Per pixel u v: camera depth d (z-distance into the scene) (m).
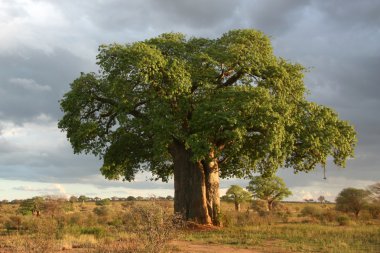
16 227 28.11
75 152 27.78
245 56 25.97
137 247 12.95
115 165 29.41
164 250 13.23
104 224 31.12
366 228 25.88
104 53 25.22
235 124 23.36
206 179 27.08
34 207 41.00
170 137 24.34
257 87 24.72
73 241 17.70
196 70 26.05
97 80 26.89
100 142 28.45
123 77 24.17
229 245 17.78
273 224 29.55
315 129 26.11
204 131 23.52
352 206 43.59
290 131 25.52
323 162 27.38
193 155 25.41
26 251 13.58
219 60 26.05
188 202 26.66
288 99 27.27
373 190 44.84
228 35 27.38
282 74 26.39
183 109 24.95
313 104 27.22
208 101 24.31
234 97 24.00
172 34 28.17
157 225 13.12
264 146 23.73
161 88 24.73
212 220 26.59
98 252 13.83
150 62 23.38
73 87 26.88
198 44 27.80
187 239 19.39
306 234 21.61
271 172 26.86
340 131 27.72
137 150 28.62
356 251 15.87
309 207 45.72
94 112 28.17
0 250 14.77
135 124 25.31
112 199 116.62
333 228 25.42
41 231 19.23
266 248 16.91
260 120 23.22
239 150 25.44
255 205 58.72
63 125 27.69
